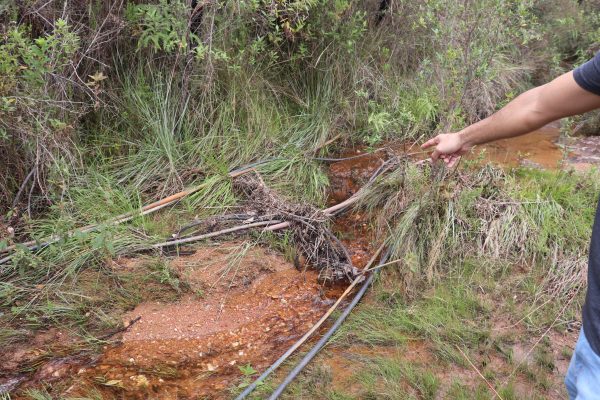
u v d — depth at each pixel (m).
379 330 3.08
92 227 3.55
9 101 3.25
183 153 4.31
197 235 3.70
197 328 3.19
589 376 1.67
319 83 5.05
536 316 3.18
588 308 1.68
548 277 3.40
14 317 3.08
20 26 3.69
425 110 4.75
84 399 2.64
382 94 5.09
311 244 3.70
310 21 4.88
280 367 2.87
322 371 2.77
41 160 3.65
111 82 4.35
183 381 2.82
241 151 4.43
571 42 7.27
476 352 2.94
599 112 5.46
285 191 4.21
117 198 3.85
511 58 6.57
